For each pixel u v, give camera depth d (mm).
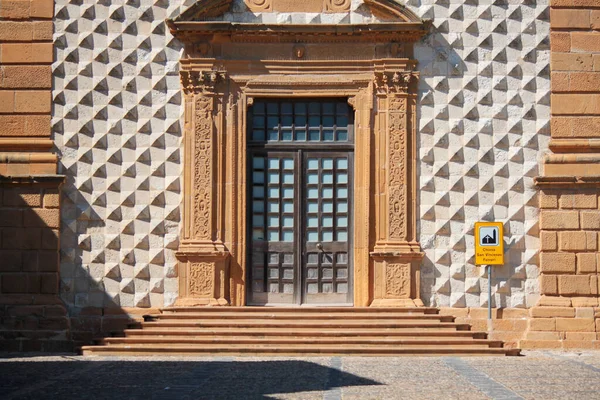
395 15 19125
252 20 19297
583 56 19172
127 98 19297
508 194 19062
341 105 19391
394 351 16844
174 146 19234
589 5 19219
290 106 19469
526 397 11742
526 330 18781
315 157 19438
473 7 19281
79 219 19188
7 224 19047
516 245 19016
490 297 18797
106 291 19078
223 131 19188
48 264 19000
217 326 17812
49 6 19406
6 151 19266
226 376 13797
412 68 19188
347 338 17297
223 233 19094
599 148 19000
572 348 18609
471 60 19234
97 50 19359
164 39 19312
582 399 11570
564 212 18922
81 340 18938
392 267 18859
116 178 19203
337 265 19344
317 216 19422
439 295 18938
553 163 19000
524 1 19266
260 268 19375
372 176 19109
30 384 12945
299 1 19297
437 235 19047
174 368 14836
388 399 11562
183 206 19141
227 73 19250
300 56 19234
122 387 12586
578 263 18844
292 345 17125
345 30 19047
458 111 19188
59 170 19234
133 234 19172
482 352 16938
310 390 12336
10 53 19281
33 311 18859
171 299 19062
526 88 19203
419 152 19156
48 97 19281
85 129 19266
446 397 11727
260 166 19453
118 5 19422
